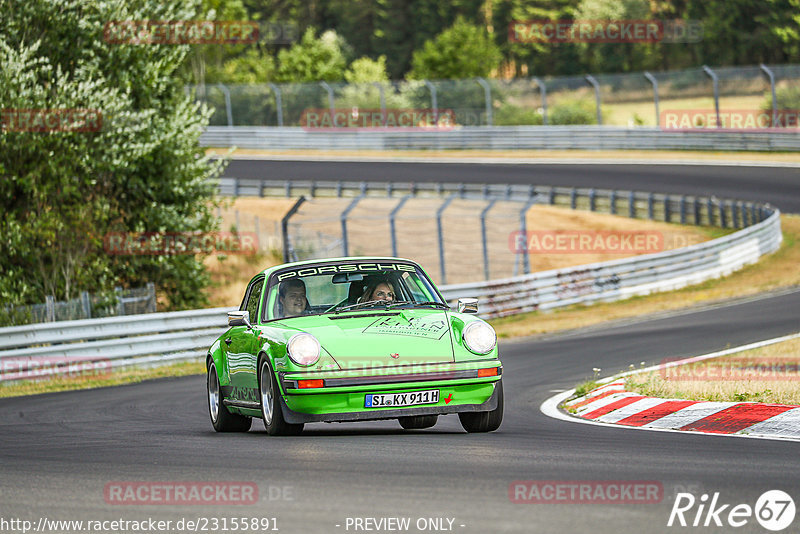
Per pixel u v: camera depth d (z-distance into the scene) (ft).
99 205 274.98
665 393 122.93
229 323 110.32
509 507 60.34
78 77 273.95
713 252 352.69
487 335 102.47
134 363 226.38
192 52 306.76
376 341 100.22
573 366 182.39
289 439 98.89
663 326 245.24
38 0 268.62
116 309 261.65
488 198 469.16
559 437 97.45
